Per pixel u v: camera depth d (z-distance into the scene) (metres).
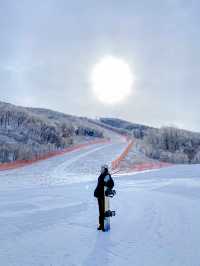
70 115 118.50
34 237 8.23
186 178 27.02
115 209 12.67
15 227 9.30
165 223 10.05
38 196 16.14
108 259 6.47
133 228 9.36
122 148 58.22
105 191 9.08
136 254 6.83
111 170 34.91
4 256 6.61
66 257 6.57
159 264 6.20
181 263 6.28
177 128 75.44
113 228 9.36
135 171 36.25
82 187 21.00
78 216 11.10
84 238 8.18
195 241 7.93
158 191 19.11
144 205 13.70
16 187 20.50
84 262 6.26
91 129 86.88
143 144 67.44
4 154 37.72
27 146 44.84
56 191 18.48
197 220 10.52
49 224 9.78
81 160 42.03
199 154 67.25
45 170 33.41
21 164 36.06
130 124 154.25
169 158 58.84
